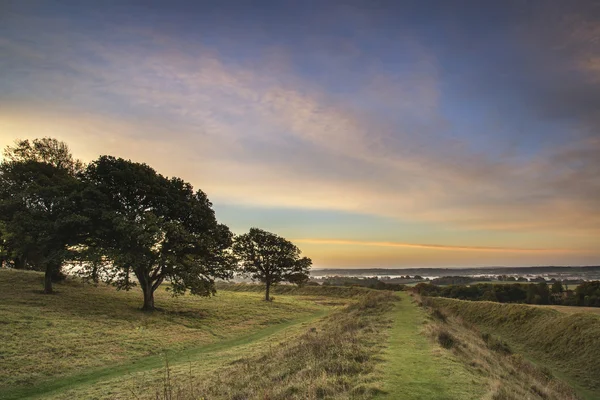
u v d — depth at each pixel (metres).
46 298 35.06
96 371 19.83
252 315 44.91
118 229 33.12
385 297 50.31
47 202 36.50
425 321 25.09
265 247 66.94
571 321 41.94
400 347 15.56
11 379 17.08
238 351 25.27
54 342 22.77
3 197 38.97
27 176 39.75
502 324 53.12
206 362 21.61
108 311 34.16
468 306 64.06
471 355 16.19
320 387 9.98
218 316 41.47
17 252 37.88
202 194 44.75
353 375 11.32
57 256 33.94
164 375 18.28
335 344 16.31
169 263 36.69
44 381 17.61
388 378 10.59
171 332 30.53
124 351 23.59
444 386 9.95
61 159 47.19
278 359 16.33
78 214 34.53
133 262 33.84
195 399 12.30
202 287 38.59
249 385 12.54
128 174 36.94
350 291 90.44
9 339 21.92
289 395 10.02
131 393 15.32
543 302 84.81
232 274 44.38
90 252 34.12
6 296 33.84
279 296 84.94
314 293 95.44
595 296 75.38
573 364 34.72
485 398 9.20
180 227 36.50
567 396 20.27
